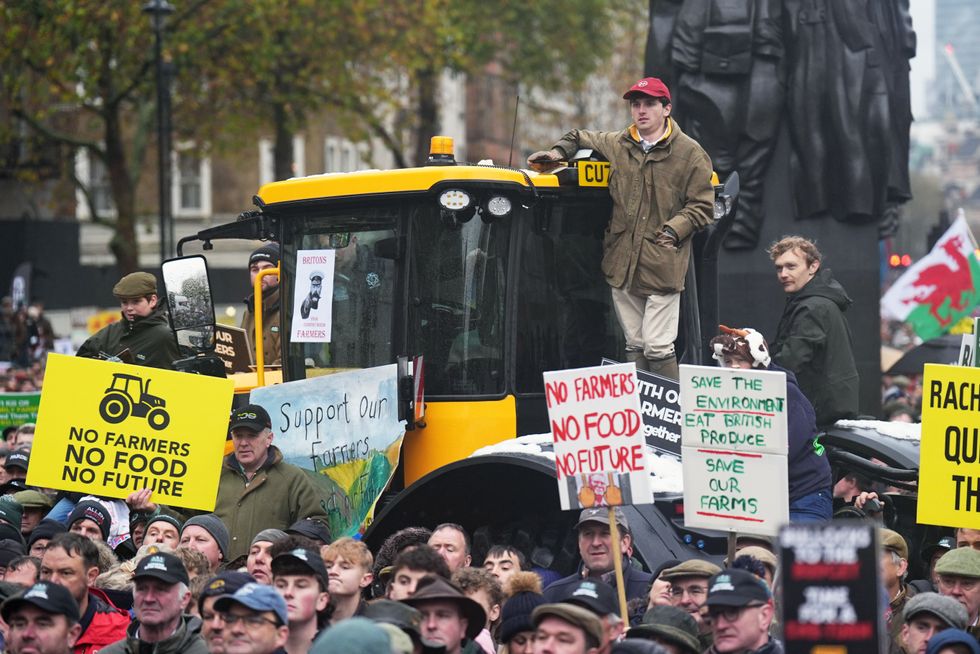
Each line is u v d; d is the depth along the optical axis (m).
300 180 21.16
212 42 69.38
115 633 17.05
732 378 16.02
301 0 67.31
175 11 64.81
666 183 20.14
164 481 20.66
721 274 28.27
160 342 24.08
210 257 85.31
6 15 63.88
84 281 82.31
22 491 23.88
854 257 28.50
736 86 28.05
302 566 14.72
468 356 20.11
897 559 17.45
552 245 20.39
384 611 13.01
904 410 31.02
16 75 68.75
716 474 16.11
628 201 20.27
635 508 18.23
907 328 74.94
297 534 17.61
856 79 28.05
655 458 19.03
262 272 22.31
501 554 17.83
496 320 20.06
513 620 14.12
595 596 13.46
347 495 20.56
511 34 86.19
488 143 140.12
